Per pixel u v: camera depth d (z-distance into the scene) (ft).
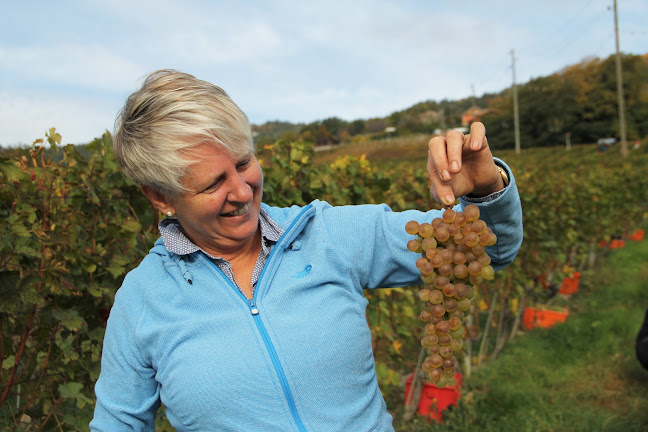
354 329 4.04
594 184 32.04
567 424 12.54
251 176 3.84
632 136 195.62
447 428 12.47
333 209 4.48
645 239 40.86
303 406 3.78
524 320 21.48
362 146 150.82
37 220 6.85
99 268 7.20
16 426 6.79
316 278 4.04
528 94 211.41
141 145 3.56
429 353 3.92
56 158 7.43
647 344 11.58
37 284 6.44
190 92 3.59
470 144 3.50
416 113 357.00
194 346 3.88
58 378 7.11
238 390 3.75
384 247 4.28
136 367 4.15
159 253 4.37
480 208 3.84
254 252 4.30
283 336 3.82
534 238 21.31
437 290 3.84
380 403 4.32
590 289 26.25
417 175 16.79
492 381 15.15
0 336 6.41
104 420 4.18
